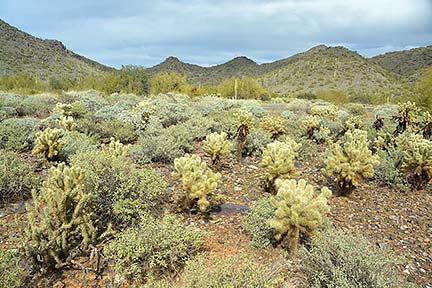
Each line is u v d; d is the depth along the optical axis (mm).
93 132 9320
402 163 6586
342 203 5426
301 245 3664
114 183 4109
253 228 3955
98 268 3178
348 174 5473
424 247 4137
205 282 2525
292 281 3029
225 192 5625
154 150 7238
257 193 5625
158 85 32750
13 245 3531
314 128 11117
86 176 3941
